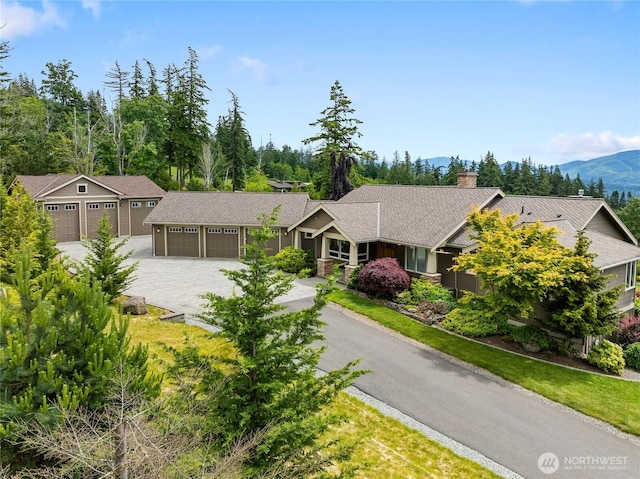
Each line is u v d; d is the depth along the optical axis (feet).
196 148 173.78
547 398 43.24
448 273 73.36
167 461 15.15
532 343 54.13
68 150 159.02
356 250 79.00
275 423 21.26
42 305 21.25
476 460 32.96
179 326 55.16
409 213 84.48
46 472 16.80
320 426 21.20
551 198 78.95
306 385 23.04
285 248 91.40
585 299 51.90
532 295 50.72
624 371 52.95
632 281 68.90
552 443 35.68
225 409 21.80
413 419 38.22
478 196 79.92
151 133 169.99
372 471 30.48
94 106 212.64
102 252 58.75
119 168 166.09
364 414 38.37
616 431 38.22
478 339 57.21
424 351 53.16
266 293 23.71
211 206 107.14
